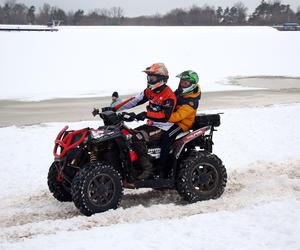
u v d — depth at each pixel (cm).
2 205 700
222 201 673
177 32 6316
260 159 998
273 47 5331
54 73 3625
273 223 557
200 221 571
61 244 504
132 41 5153
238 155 1053
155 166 691
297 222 558
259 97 2514
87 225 581
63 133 661
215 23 14225
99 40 5103
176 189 698
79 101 2475
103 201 627
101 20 14488
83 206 610
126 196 736
